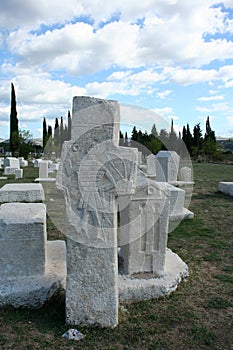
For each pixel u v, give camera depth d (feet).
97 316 10.39
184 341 10.01
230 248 19.04
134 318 11.23
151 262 14.03
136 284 12.73
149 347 9.65
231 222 25.20
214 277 14.85
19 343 9.62
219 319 11.32
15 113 129.18
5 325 10.55
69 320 10.40
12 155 120.78
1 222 12.55
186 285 13.93
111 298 10.39
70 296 10.30
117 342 9.80
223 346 9.82
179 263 15.24
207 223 24.86
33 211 13.74
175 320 11.16
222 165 87.30
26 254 12.60
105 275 10.30
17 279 12.38
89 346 9.55
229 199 35.50
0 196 29.66
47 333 10.11
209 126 134.10
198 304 12.33
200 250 18.66
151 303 12.34
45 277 12.56
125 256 13.98
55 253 15.28
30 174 62.85
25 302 11.61
